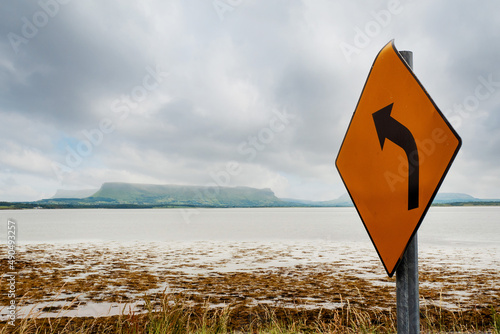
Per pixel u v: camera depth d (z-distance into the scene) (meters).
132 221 54.25
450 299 6.41
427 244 17.03
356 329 3.83
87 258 12.36
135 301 6.37
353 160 1.20
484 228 29.97
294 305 6.16
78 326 4.88
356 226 36.69
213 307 5.96
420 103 0.99
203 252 14.23
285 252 14.17
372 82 1.15
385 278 8.66
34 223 46.00
